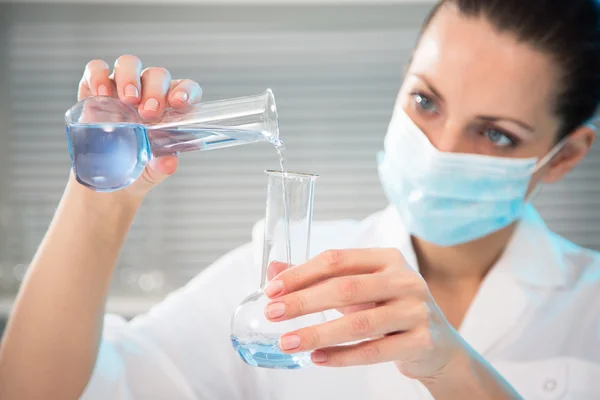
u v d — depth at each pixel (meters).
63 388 1.21
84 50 3.33
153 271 3.35
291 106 3.40
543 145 1.50
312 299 0.97
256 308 1.01
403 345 1.01
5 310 3.03
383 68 3.39
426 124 1.49
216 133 1.07
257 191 3.40
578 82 1.46
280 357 0.99
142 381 1.45
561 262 1.67
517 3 1.40
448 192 1.49
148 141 1.07
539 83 1.42
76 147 1.02
